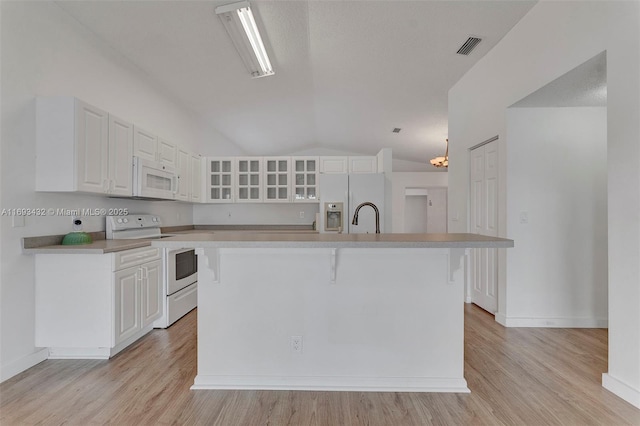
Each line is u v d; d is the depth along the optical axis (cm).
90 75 289
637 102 185
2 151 217
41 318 243
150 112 382
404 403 189
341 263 207
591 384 210
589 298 315
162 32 295
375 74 408
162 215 429
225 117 526
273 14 286
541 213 315
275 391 202
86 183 250
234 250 207
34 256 241
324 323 208
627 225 191
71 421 171
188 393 199
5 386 207
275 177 511
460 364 206
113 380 215
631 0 188
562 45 245
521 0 268
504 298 323
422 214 1108
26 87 232
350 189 421
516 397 195
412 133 631
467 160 400
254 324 208
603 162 312
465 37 321
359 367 207
